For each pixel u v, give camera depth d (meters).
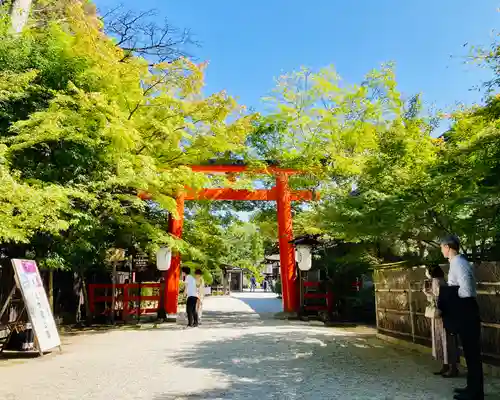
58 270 15.12
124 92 11.27
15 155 9.12
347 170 10.85
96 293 16.09
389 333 10.13
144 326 14.01
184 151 13.97
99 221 11.93
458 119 7.38
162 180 12.31
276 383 5.86
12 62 9.08
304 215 17.50
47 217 8.07
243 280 63.25
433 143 8.12
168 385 5.77
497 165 6.02
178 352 8.59
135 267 18.11
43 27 12.17
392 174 7.46
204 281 16.36
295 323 14.77
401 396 5.15
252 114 13.84
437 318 6.54
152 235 13.88
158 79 12.48
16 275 8.03
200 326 13.79
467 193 6.29
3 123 9.31
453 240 5.35
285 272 17.89
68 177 9.85
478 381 4.79
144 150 12.23
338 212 7.80
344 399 5.04
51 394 5.31
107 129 9.43
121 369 6.88
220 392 5.39
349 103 11.84
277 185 18.27
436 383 5.78
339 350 8.66
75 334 12.24
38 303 8.42
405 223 7.19
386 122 10.42
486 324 6.51
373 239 9.07
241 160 16.56
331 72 12.92
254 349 8.84
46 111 8.94
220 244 19.02
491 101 6.00
